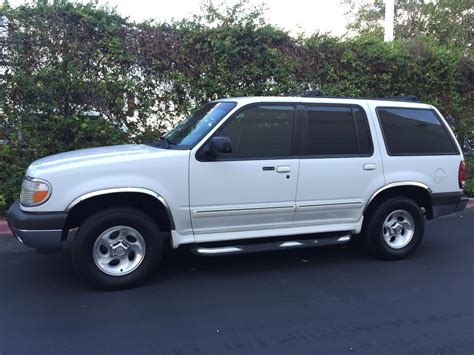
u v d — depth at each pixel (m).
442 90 10.25
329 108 5.34
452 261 5.75
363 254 6.02
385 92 9.78
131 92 8.03
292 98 5.22
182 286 4.81
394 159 5.54
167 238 4.93
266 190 4.96
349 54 9.26
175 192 4.64
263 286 4.84
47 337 3.68
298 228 5.25
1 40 7.41
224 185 4.80
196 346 3.55
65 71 7.61
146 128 8.26
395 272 5.32
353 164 5.32
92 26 7.75
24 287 4.75
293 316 4.10
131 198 4.71
